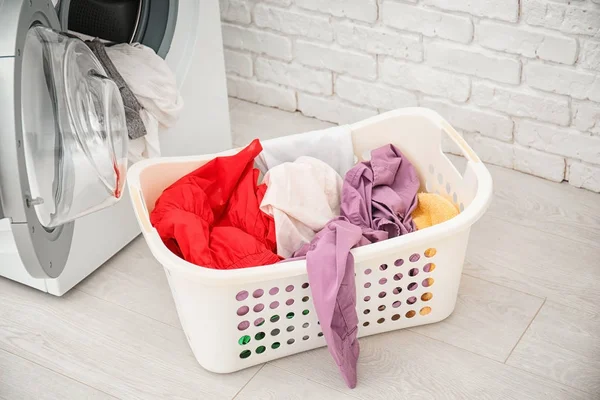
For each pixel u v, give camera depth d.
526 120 2.03
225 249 1.60
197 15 1.91
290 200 1.69
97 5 1.83
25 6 1.23
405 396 1.55
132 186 1.61
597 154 1.98
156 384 1.60
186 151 2.00
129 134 1.75
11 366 1.64
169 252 1.45
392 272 1.57
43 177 1.33
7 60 1.17
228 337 1.54
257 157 1.82
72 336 1.70
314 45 2.22
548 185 2.07
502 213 1.99
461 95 2.09
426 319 1.68
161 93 1.82
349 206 1.74
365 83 2.22
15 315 1.75
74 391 1.59
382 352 1.64
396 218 1.70
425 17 2.02
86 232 1.78
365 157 1.88
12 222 1.23
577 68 1.89
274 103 2.40
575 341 1.65
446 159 1.77
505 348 1.64
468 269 1.83
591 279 1.79
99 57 1.73
